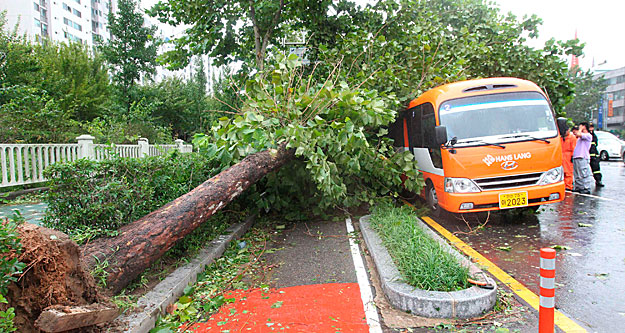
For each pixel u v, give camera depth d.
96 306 2.87
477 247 5.45
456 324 3.23
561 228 6.34
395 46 9.14
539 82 9.83
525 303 3.59
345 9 10.20
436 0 11.27
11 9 49.66
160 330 3.23
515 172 6.15
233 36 10.62
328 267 4.82
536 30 10.68
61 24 56.06
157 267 4.36
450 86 7.14
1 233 2.48
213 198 4.62
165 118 28.75
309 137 5.79
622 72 66.31
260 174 5.64
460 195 6.18
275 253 5.50
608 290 3.83
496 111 6.60
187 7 9.63
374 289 4.05
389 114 6.51
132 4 24.72
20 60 15.77
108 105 22.69
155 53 25.72
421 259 3.93
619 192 9.98
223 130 5.83
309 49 10.21
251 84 7.04
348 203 7.16
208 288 4.22
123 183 4.15
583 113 52.38
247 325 3.37
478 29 10.83
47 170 3.86
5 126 10.30
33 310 2.63
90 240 3.93
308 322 3.37
